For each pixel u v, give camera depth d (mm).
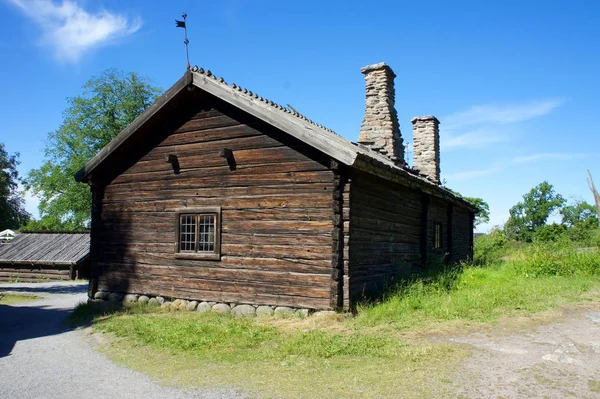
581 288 10352
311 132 8758
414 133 19078
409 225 12453
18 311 12719
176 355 7023
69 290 19438
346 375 5699
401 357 6215
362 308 8914
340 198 8938
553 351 6203
